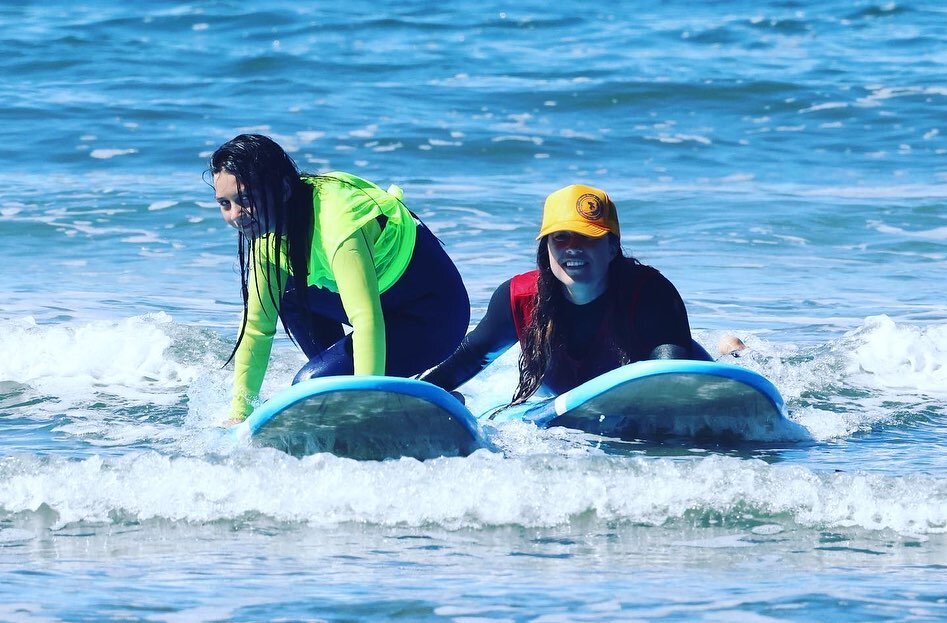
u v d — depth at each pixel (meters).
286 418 17.61
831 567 13.21
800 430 19.66
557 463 15.86
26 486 15.28
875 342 24.78
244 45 72.38
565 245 19.31
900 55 71.62
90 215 41.50
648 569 13.17
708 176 49.88
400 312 19.50
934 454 18.27
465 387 23.77
